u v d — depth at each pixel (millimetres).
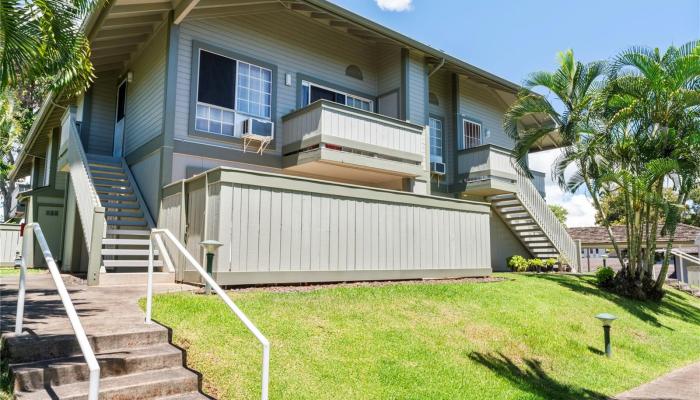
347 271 9445
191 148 11289
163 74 11156
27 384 4074
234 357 5168
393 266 10234
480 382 5992
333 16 12828
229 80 12281
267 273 8305
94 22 10469
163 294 7152
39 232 4832
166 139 10734
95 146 13984
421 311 8125
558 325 9219
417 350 6508
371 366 5758
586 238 23906
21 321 4797
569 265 17781
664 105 13719
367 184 15312
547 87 14992
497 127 20406
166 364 4848
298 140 12484
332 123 12000
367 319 7250
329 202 9312
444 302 8852
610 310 11570
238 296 7309
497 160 16812
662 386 7297
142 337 5125
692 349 10172
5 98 19984
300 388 4879
